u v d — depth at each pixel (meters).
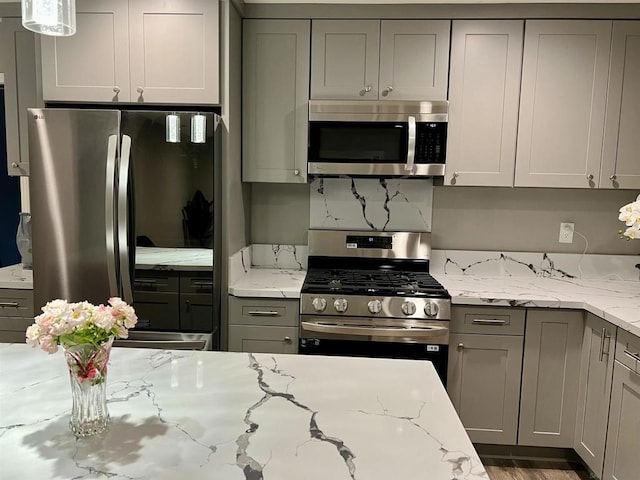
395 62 2.53
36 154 2.20
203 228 2.26
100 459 0.86
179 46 2.29
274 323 2.38
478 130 2.54
